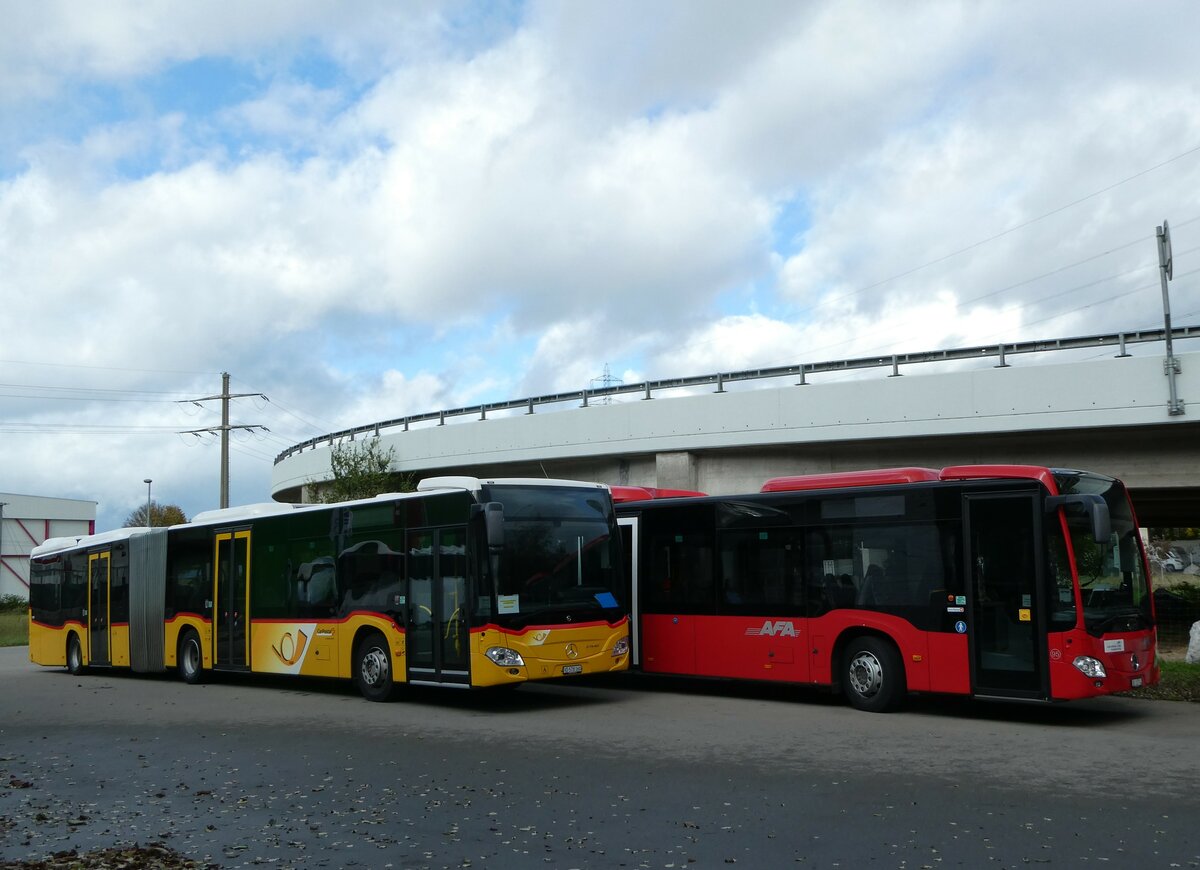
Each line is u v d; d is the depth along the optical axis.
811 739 11.49
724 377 26.23
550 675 14.34
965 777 9.21
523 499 14.75
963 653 12.86
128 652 22.42
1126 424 21.03
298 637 17.69
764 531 15.17
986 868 6.49
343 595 16.83
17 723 15.09
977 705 14.55
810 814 7.96
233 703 16.81
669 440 26.67
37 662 26.06
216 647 19.83
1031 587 12.41
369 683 16.22
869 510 13.98
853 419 23.98
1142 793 8.46
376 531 16.28
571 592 14.84
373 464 34.16
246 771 10.53
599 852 7.11
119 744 12.66
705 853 7.00
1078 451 22.89
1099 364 21.34
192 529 20.81
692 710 14.34
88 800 9.38
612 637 15.09
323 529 17.45
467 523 14.55
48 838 8.00
